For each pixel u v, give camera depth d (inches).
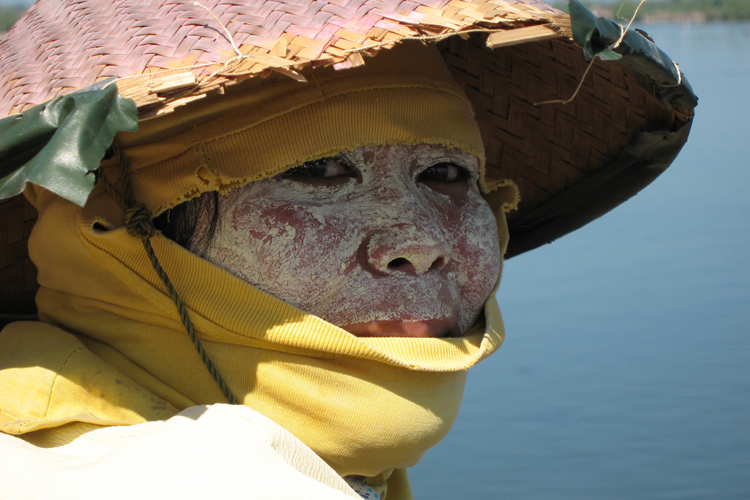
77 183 30.3
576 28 36.6
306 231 40.6
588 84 57.8
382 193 42.2
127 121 32.6
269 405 40.0
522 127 61.0
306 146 40.4
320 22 37.4
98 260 40.8
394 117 42.1
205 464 31.7
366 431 39.8
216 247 41.1
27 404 38.0
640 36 41.2
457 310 44.8
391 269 41.6
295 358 39.8
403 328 41.5
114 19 42.0
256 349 40.2
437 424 41.5
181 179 40.1
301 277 40.5
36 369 39.0
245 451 32.7
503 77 59.2
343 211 41.4
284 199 40.9
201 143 39.9
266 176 40.6
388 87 42.3
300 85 40.5
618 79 56.6
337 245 40.8
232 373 40.3
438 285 42.7
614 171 61.6
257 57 35.2
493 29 36.7
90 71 39.8
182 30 39.1
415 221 41.8
